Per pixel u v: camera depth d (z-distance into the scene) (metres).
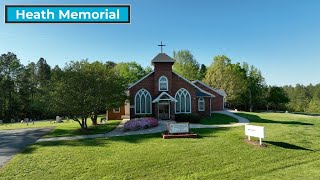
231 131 23.78
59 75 26.53
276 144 18.98
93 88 25.72
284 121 33.25
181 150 16.94
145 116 34.41
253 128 19.11
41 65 94.19
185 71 71.81
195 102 36.53
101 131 25.78
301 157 16.14
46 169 13.61
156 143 19.09
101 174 12.95
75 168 13.71
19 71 76.81
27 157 15.70
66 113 26.55
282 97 81.12
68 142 20.11
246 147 17.81
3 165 14.39
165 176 12.73
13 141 21.72
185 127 21.81
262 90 80.94
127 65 74.69
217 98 52.81
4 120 68.81
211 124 29.44
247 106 81.00
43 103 29.16
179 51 74.25
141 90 35.00
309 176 12.56
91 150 17.17
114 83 27.12
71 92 25.44
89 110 26.20
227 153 16.41
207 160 15.05
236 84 66.19
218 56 67.88
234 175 12.82
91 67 26.92
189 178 12.42
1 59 75.25
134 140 20.45
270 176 12.63
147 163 14.45
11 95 72.25
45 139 22.02
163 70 35.34
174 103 34.59
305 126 27.86
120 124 31.47
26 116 73.31
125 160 14.95
